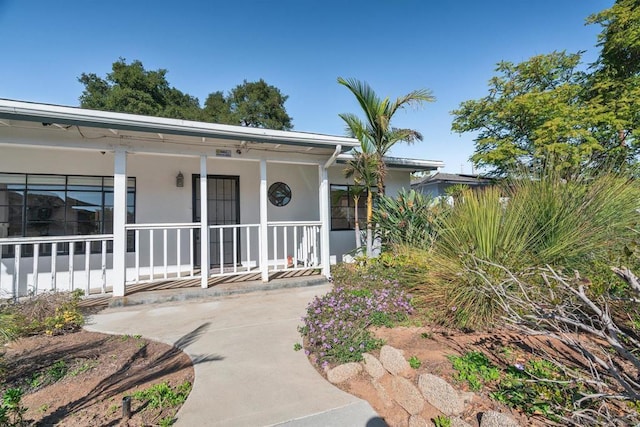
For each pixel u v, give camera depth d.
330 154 6.36
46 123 4.15
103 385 2.45
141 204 6.39
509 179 4.95
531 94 9.82
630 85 9.03
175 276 6.26
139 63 21.80
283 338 3.38
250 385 2.41
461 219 4.02
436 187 15.35
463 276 3.12
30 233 5.61
